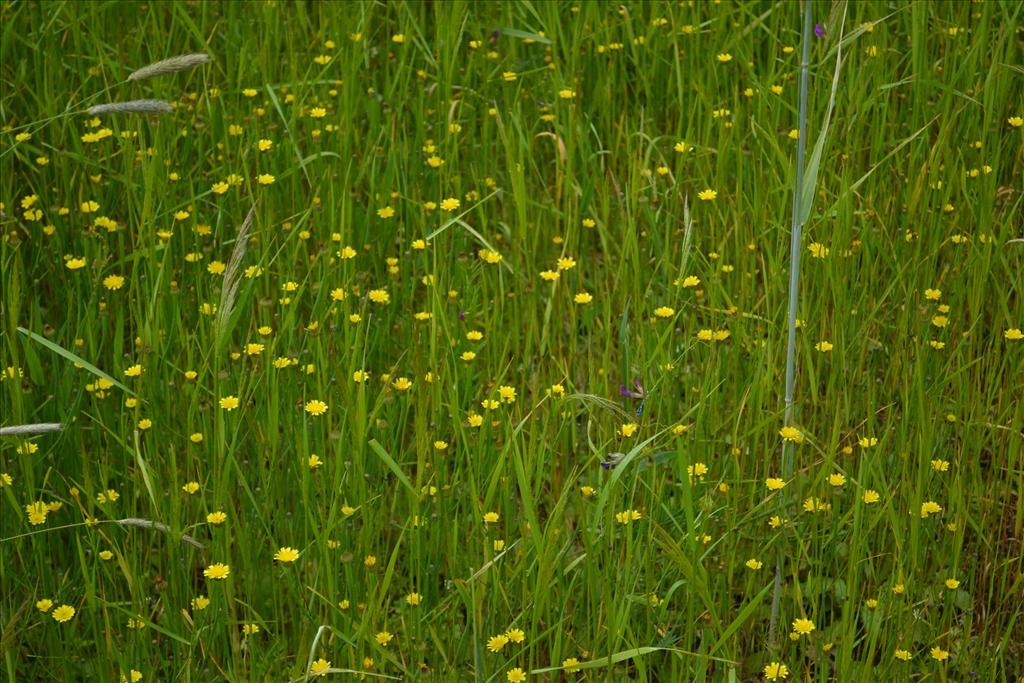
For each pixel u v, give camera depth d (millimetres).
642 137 4469
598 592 2863
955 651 2943
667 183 4441
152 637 2998
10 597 3002
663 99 4918
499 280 3670
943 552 3092
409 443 3559
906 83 4566
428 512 3006
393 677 2584
